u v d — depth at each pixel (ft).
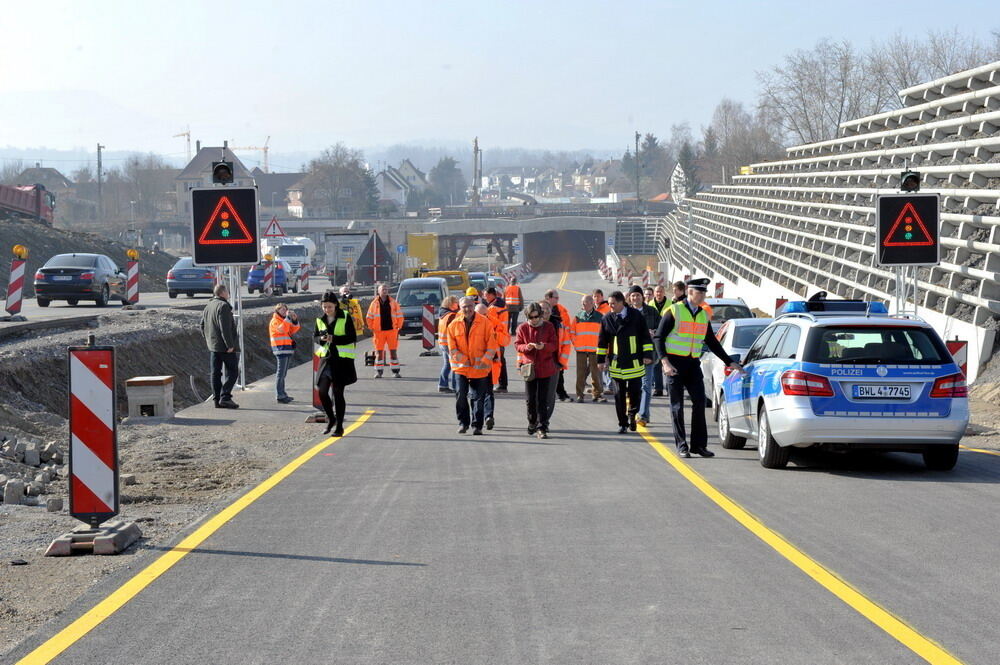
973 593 52.80
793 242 339.77
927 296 196.13
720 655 43.62
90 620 49.70
